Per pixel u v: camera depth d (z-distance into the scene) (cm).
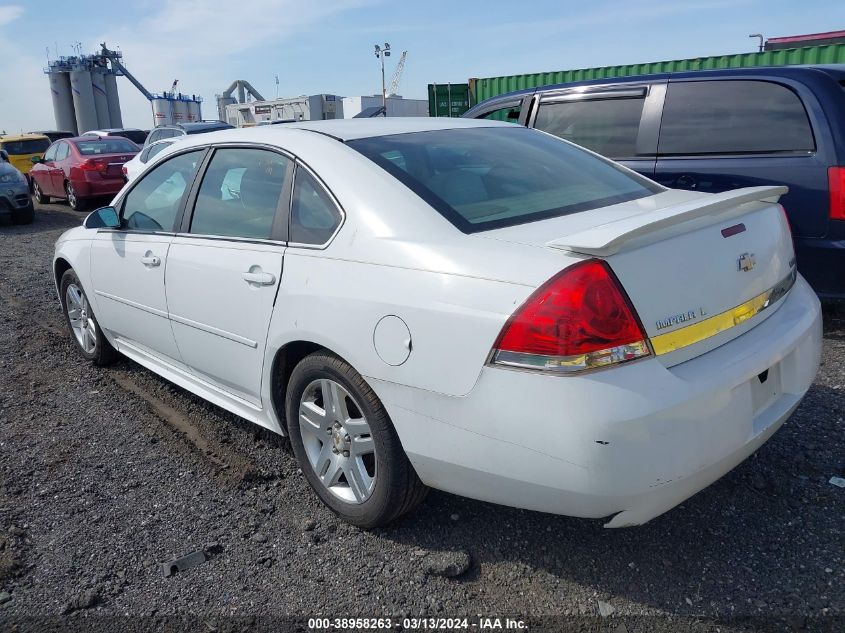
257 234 313
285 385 314
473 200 271
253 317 305
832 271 461
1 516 305
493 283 223
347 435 281
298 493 319
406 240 253
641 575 253
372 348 251
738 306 243
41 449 370
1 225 1362
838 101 459
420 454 246
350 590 253
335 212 280
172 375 403
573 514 225
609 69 1330
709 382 219
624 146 546
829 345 460
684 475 215
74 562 272
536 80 1461
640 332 212
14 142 2073
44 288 770
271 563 269
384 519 273
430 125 342
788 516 281
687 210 228
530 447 216
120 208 422
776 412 250
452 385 229
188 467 346
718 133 501
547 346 209
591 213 269
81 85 5356
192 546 281
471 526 286
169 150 395
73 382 469
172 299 359
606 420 204
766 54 1157
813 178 456
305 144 307
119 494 322
